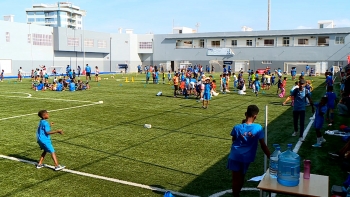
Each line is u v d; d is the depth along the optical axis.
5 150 9.89
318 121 10.12
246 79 44.56
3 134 11.97
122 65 70.44
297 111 11.01
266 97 24.16
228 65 67.56
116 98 23.17
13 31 50.84
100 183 7.28
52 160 8.94
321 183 4.93
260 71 60.78
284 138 11.30
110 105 19.55
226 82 28.30
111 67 70.94
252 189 6.88
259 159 8.94
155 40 73.50
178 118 15.29
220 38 68.19
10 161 8.85
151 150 9.88
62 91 28.28
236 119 15.07
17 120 14.67
